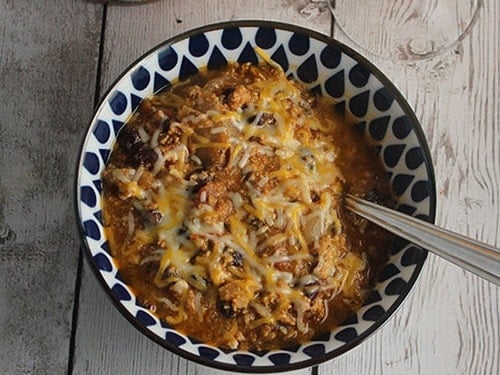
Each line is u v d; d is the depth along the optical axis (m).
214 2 0.33
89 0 0.33
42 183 0.32
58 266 0.31
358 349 0.31
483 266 0.25
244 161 0.28
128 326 0.31
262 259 0.27
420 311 0.31
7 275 0.31
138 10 0.33
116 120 0.29
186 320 0.28
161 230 0.28
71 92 0.32
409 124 0.29
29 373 0.30
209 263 0.27
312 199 0.28
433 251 0.26
